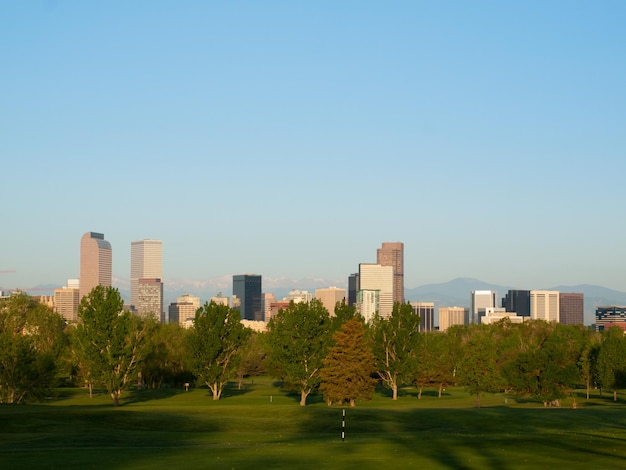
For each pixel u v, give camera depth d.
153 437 58.41
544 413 78.38
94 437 57.62
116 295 109.06
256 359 171.50
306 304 114.12
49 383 106.75
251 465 39.84
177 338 147.38
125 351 107.88
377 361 128.25
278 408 78.94
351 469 38.50
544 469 38.78
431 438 53.44
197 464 40.25
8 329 123.81
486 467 39.41
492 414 76.38
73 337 110.81
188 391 138.00
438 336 151.38
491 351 111.06
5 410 74.50
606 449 46.84
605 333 156.50
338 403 112.94
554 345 111.62
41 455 44.31
